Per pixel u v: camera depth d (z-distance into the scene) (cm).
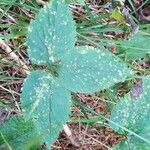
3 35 26
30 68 27
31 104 19
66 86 19
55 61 19
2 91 26
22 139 20
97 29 27
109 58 19
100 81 19
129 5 29
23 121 20
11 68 27
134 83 27
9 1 25
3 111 25
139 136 20
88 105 28
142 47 25
